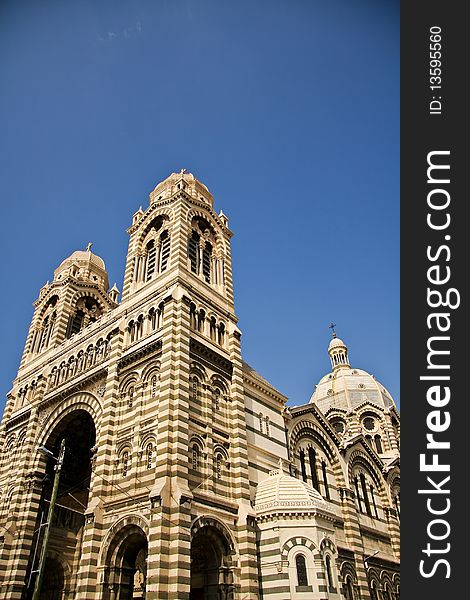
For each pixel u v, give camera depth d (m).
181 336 42.66
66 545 50.47
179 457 36.84
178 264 48.22
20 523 47.25
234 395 45.91
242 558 38.03
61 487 52.34
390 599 55.44
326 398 95.62
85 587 35.03
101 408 46.31
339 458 59.88
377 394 92.69
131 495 37.56
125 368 45.94
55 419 51.88
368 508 62.03
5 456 56.06
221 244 57.16
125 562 37.16
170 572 32.31
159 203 56.75
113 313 52.56
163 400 39.25
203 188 61.97
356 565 52.50
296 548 39.19
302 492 42.62
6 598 42.91
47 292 69.31
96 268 73.38
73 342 56.66
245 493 41.34
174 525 33.81
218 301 51.47
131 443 40.69
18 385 61.91
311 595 37.09
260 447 48.25
